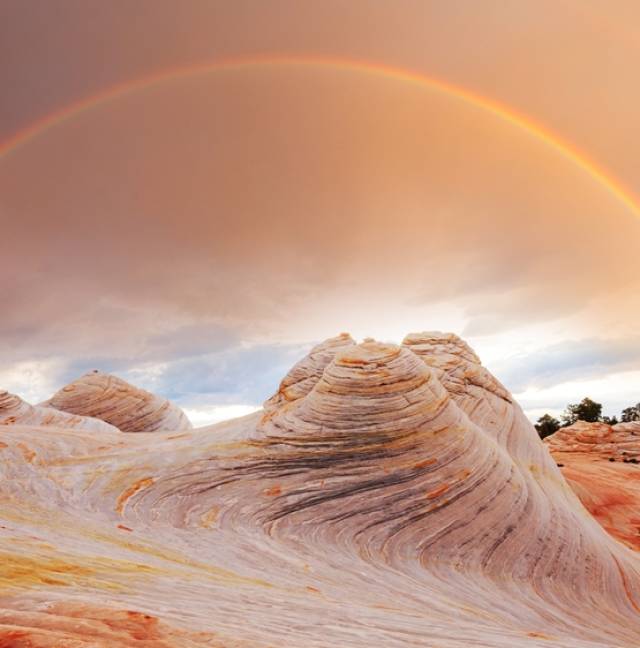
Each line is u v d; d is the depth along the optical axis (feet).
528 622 52.95
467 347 130.31
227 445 74.64
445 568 63.16
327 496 67.46
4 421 131.54
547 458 113.91
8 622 17.07
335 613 30.73
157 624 18.54
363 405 76.07
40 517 51.75
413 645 23.73
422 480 72.08
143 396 196.85
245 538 56.90
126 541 47.60
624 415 470.80
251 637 19.61
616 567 83.61
